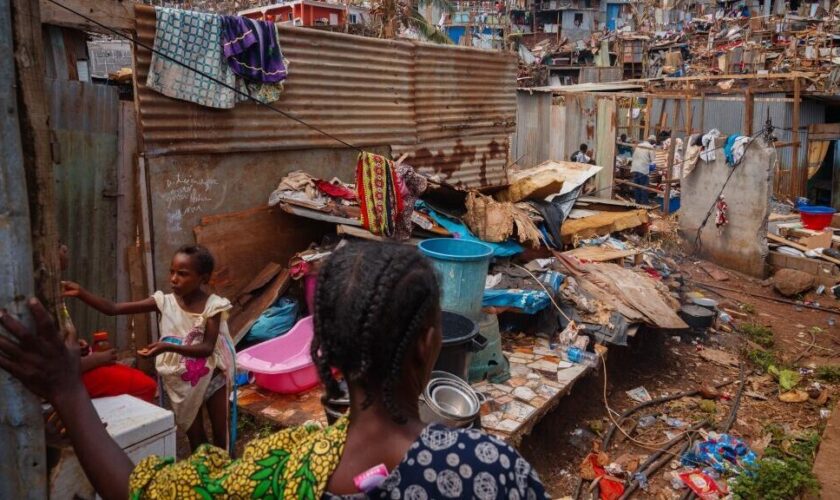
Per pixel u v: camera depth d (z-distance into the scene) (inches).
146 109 214.1
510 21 1696.6
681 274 401.1
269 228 260.2
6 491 59.7
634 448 219.6
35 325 52.7
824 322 355.6
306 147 274.2
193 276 147.9
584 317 269.4
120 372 112.1
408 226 260.5
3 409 57.3
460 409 145.2
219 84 227.8
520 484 43.6
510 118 396.5
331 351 45.3
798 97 537.6
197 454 50.3
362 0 751.7
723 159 432.1
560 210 382.0
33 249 57.8
